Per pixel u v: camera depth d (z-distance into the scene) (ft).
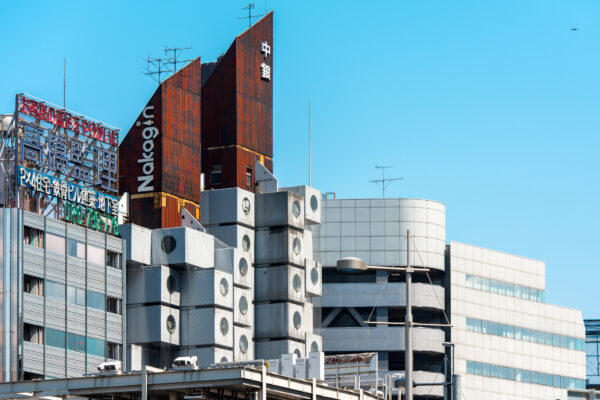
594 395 276.41
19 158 563.07
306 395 427.74
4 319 546.26
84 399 395.75
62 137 587.68
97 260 599.57
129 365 640.58
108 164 613.93
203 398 392.47
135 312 649.61
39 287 561.02
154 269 650.02
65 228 580.71
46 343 560.61
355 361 531.09
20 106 567.18
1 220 552.41
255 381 400.88
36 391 398.83
